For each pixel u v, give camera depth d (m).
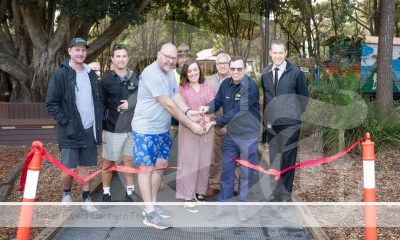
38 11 12.09
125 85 5.21
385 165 7.36
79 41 4.73
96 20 11.85
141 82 4.53
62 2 10.67
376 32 18.98
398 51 16.62
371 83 14.73
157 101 4.49
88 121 4.87
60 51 12.12
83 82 4.82
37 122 9.59
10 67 12.03
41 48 12.06
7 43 12.82
